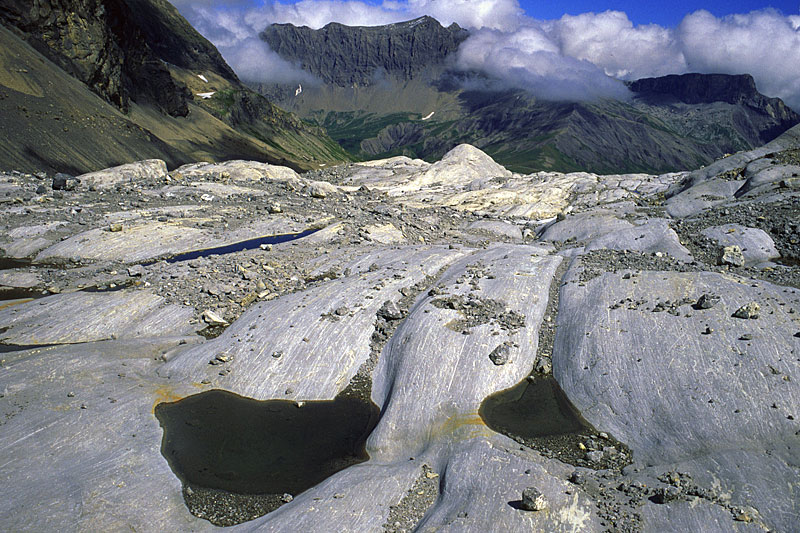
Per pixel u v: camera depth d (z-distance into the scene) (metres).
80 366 23.86
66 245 37.97
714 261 30.09
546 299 27.41
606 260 30.94
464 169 80.31
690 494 15.73
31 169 80.00
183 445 20.30
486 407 21.19
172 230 41.38
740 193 40.50
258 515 17.14
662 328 22.66
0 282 32.88
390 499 17.02
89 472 18.09
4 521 15.64
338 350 25.19
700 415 18.47
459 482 17.33
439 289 28.05
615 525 15.04
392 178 80.25
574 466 18.06
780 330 20.95
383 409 22.05
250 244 40.66
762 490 15.29
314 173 88.81
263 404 22.88
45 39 110.19
